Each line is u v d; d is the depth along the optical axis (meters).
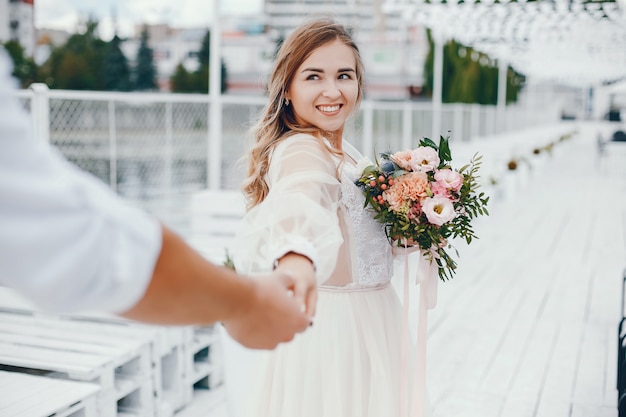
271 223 1.59
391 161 1.92
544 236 8.84
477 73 24.97
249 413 1.98
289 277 1.05
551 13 9.96
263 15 56.47
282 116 1.97
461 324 5.00
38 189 0.55
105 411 2.77
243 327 0.78
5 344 2.95
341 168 1.88
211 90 6.23
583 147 30.72
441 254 2.01
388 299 2.03
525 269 6.89
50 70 39.59
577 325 5.01
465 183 1.92
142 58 45.19
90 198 0.60
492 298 5.75
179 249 0.68
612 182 15.77
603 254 7.72
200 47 48.34
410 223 1.90
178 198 5.94
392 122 10.78
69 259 0.57
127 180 5.41
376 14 61.16
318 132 1.88
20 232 0.55
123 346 2.94
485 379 3.94
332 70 1.89
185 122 5.97
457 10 9.95
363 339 1.93
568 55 19.73
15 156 0.55
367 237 1.93
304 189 1.65
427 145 1.97
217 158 6.20
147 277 0.63
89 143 5.07
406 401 1.96
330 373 1.88
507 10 9.85
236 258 1.88
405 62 62.94
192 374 3.46
